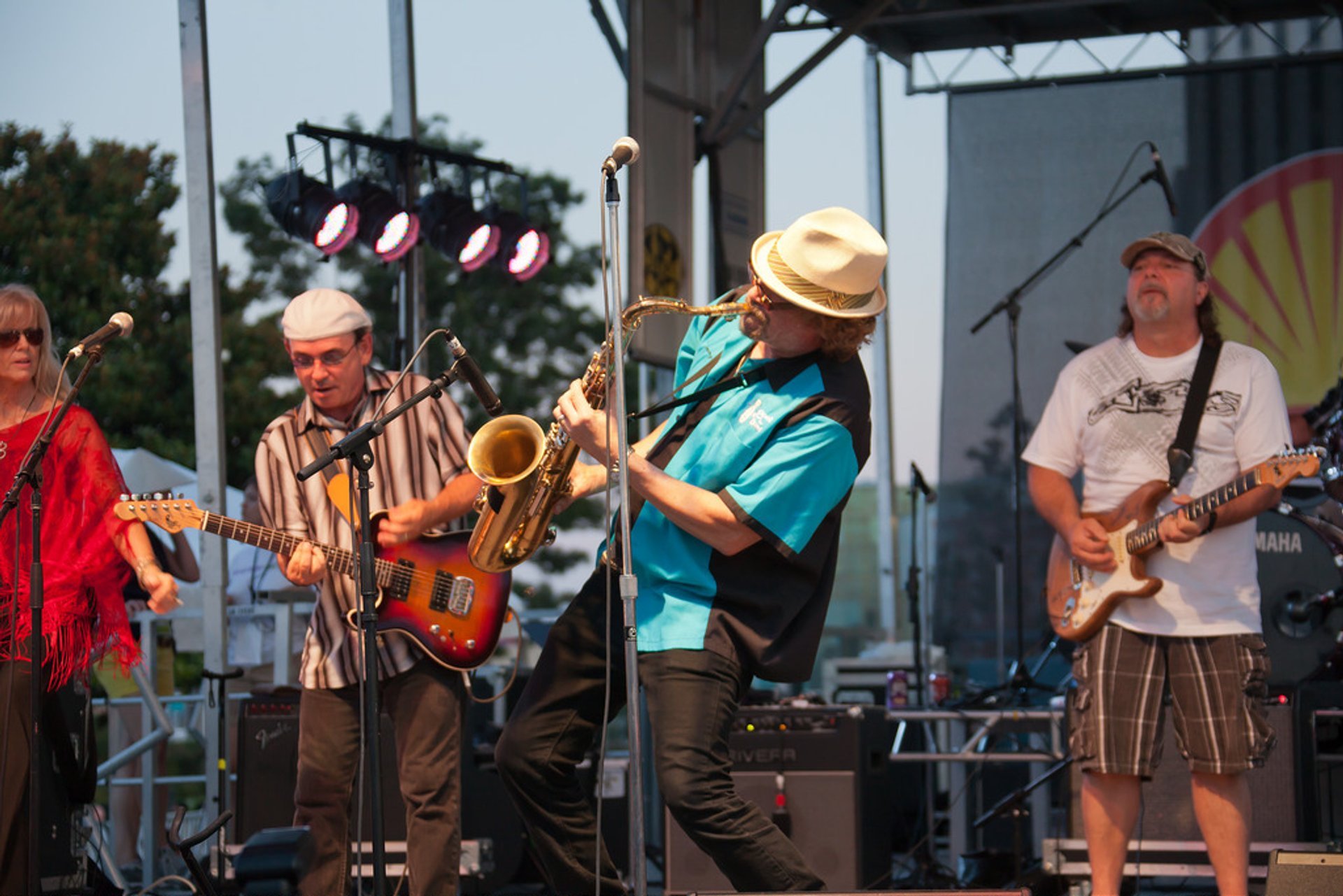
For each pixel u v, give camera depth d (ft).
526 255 23.94
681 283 25.67
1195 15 29.58
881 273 11.68
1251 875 17.92
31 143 67.26
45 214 65.82
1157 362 16.43
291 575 14.17
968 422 30.09
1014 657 29.53
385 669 14.52
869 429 12.03
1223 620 15.60
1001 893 10.97
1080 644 16.42
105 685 24.02
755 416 11.80
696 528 11.60
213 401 19.01
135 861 24.29
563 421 11.80
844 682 26.45
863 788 18.11
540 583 75.92
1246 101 29.37
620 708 12.92
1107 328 29.63
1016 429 24.18
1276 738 17.89
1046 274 29.96
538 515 13.30
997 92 30.48
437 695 14.65
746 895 11.04
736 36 27.84
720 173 27.14
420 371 23.40
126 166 67.72
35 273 64.69
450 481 14.94
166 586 14.34
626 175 24.70
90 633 14.46
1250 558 15.87
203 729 24.70
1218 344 16.29
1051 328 29.89
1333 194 28.91
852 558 50.47
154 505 14.32
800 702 19.67
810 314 11.65
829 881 17.93
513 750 12.38
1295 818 18.11
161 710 20.79
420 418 15.05
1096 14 29.58
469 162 23.77
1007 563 29.66
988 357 30.09
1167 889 20.24
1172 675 15.76
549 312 81.05
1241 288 29.14
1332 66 29.04
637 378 70.49
